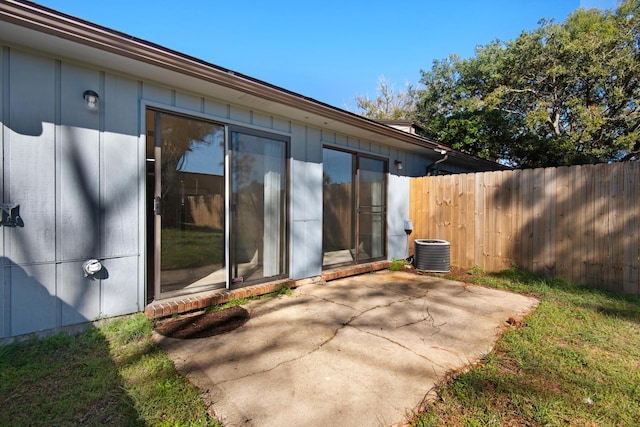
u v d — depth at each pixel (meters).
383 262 5.98
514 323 3.20
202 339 2.79
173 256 3.47
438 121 12.88
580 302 3.83
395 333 2.96
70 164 2.72
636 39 10.80
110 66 2.85
